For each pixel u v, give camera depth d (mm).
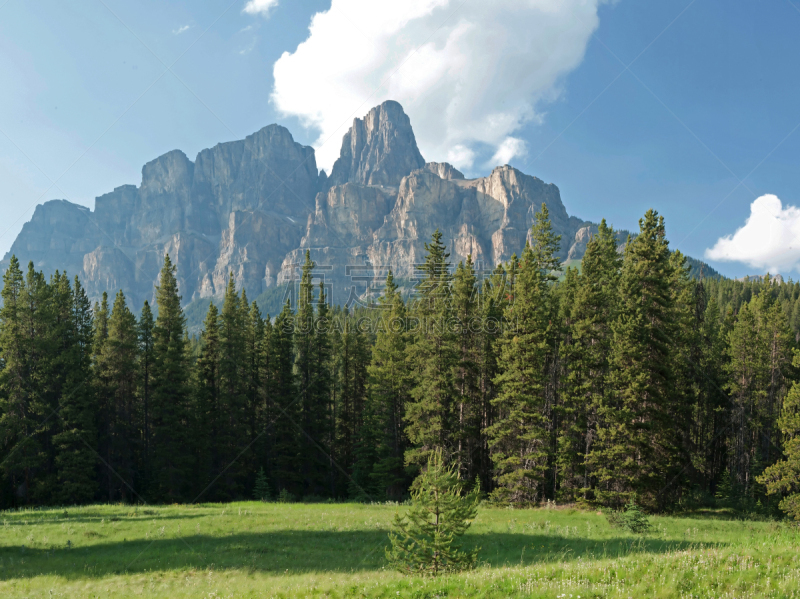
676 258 47219
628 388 34406
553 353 43781
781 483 37062
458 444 44562
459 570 13977
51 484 44781
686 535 23188
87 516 30531
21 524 27734
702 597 9102
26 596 15812
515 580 11055
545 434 36875
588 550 19797
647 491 34094
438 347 43219
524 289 39938
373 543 23344
